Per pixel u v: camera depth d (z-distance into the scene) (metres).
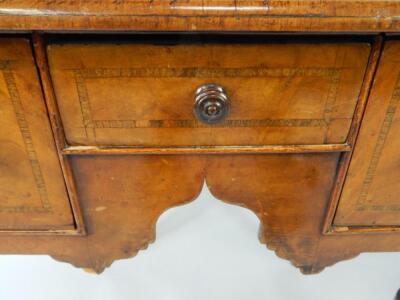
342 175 0.61
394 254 1.10
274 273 1.05
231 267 1.07
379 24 0.44
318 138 0.57
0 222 0.67
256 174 0.63
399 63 0.50
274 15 0.44
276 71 0.51
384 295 1.00
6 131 0.56
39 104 0.53
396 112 0.55
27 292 1.01
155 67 0.50
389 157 0.60
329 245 0.72
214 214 1.21
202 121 0.53
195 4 0.44
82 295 1.00
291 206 0.67
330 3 0.44
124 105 0.53
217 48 0.49
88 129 0.56
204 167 0.62
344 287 1.02
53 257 0.74
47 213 0.66
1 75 0.50
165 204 0.66
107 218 0.68
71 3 0.44
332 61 0.50
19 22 0.44
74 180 0.62
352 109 0.54
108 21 0.44
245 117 0.55
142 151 0.58
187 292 1.01
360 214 0.67
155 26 0.44
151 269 1.06
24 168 0.60
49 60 0.49
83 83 0.51
